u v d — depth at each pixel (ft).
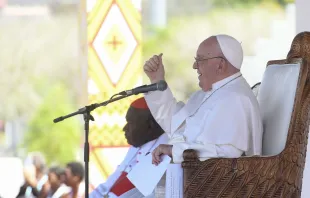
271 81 53.31
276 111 51.47
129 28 78.84
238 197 48.85
